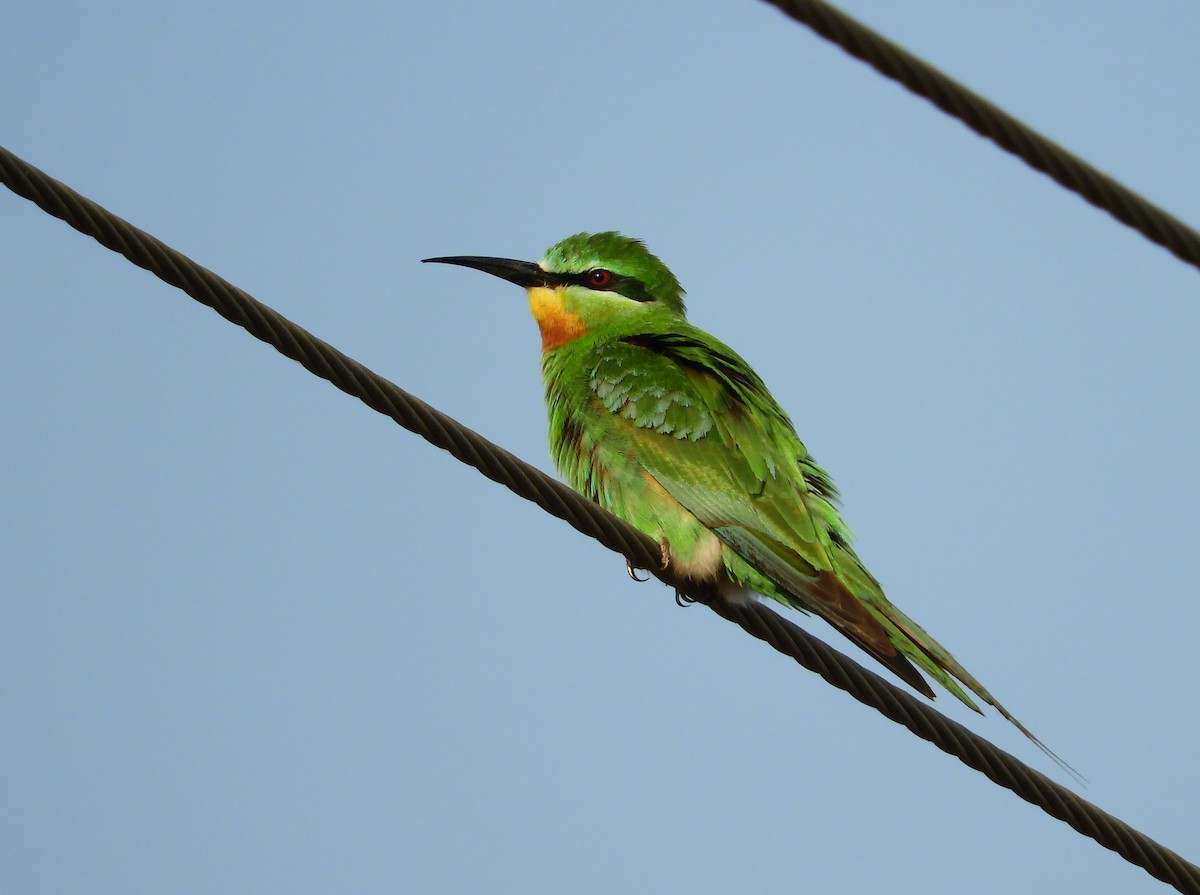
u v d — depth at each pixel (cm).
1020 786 1120
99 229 972
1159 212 1061
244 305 1006
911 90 990
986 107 1002
